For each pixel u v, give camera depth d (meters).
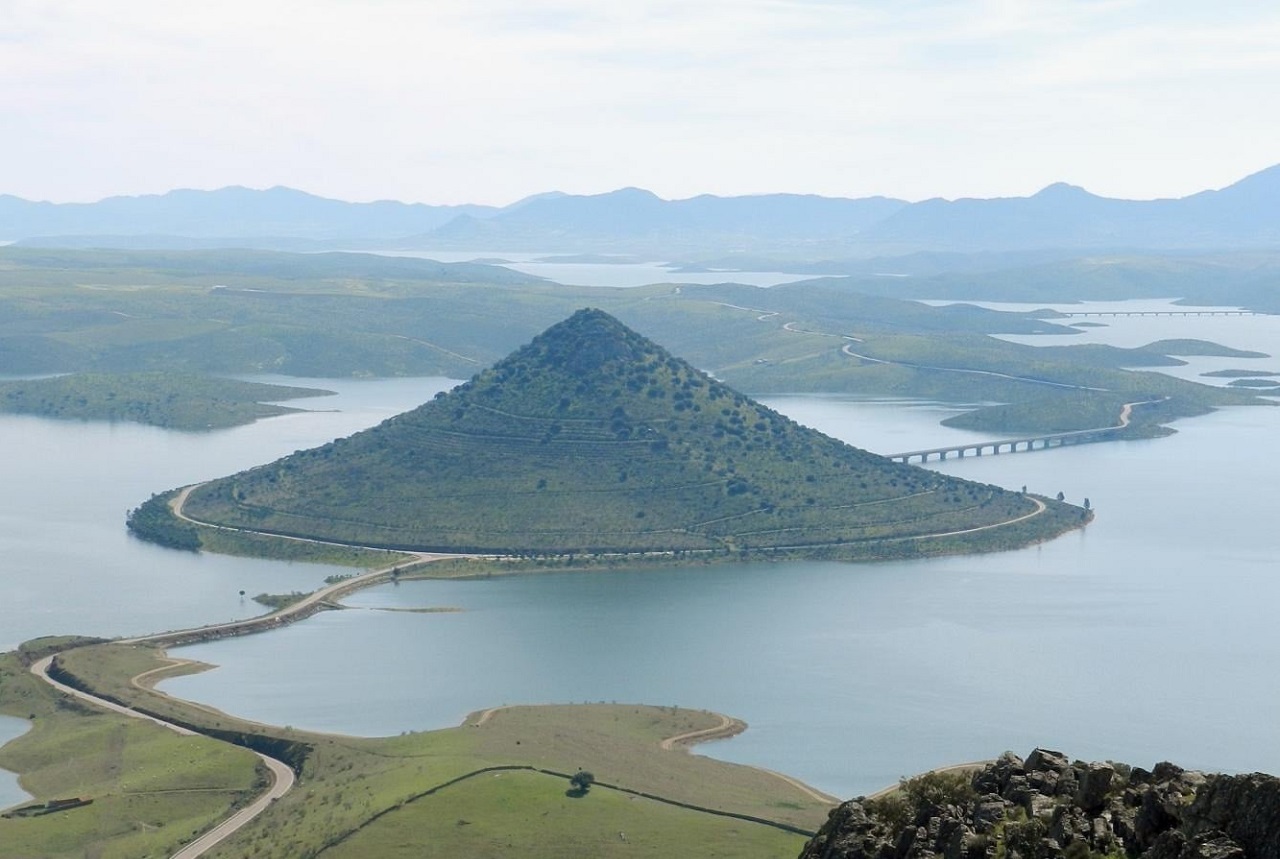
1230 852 95.06
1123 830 105.75
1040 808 112.31
